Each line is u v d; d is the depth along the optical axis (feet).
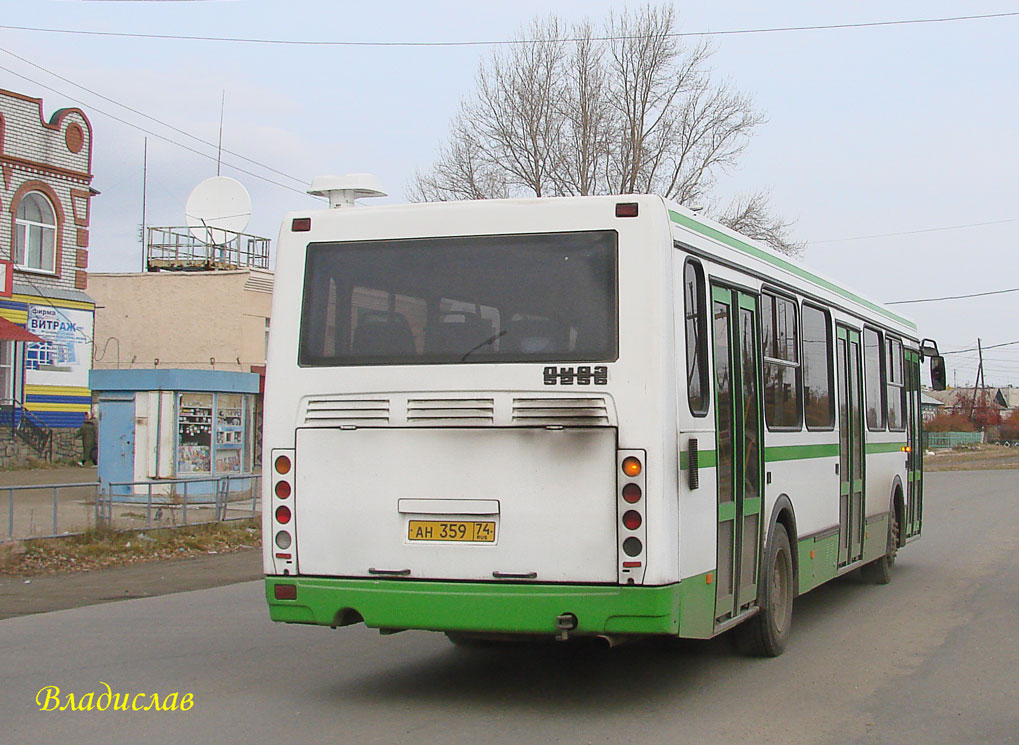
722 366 26.30
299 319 25.16
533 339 23.38
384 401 24.12
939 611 37.93
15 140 106.32
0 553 47.55
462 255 24.21
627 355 22.75
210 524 59.11
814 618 36.58
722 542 25.72
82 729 22.39
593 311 23.11
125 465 70.49
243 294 125.39
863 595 41.91
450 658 29.91
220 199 130.52
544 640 24.22
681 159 132.16
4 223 104.99
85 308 112.78
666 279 23.07
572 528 22.67
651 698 25.18
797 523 31.76
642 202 23.24
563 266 23.48
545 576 22.79
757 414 28.60
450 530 23.44
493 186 132.05
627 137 130.62
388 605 23.68
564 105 132.05
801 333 33.09
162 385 69.97
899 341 47.14
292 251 25.46
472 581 23.21
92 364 114.83
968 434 286.66
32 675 27.55
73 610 38.22
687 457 23.48
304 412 24.72
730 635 30.81
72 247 112.27
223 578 46.39
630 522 22.35
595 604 22.44
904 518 46.73
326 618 24.21
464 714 23.67
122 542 52.95
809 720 23.18
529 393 23.18
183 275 127.03
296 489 24.63
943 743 21.48
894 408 45.80
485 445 23.34
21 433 104.27
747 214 134.21
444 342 23.97
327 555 24.29
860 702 24.81
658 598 22.13
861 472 39.58
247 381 74.90
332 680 27.12
